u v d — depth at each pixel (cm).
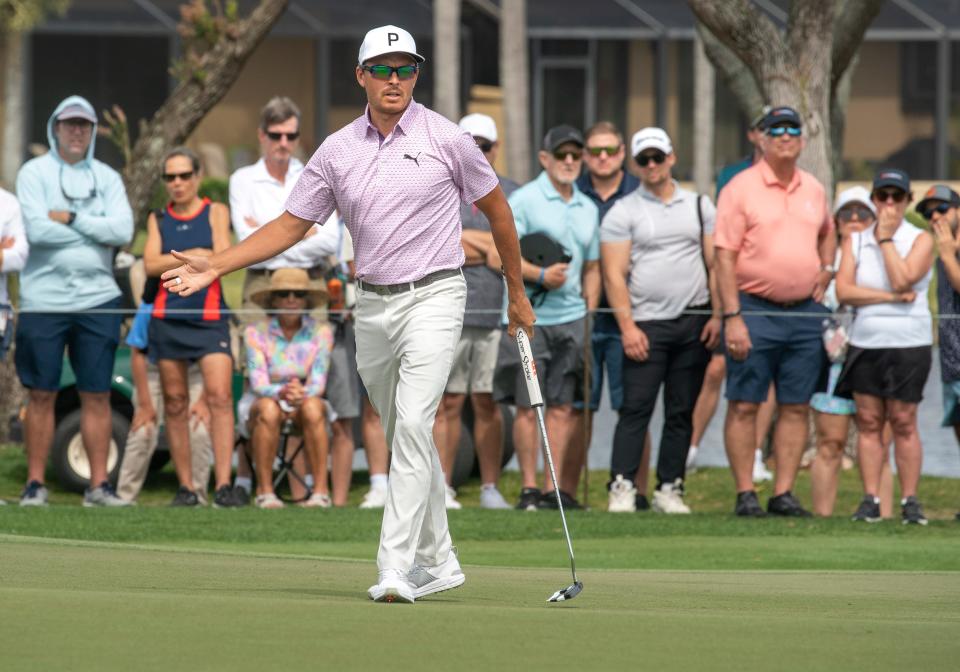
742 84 4791
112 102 11306
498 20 11825
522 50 8456
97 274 3253
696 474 4109
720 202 3162
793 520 3073
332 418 3359
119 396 3762
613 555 2592
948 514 3506
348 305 3597
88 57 11288
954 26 11669
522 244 3266
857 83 11850
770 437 4441
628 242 3281
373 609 1427
